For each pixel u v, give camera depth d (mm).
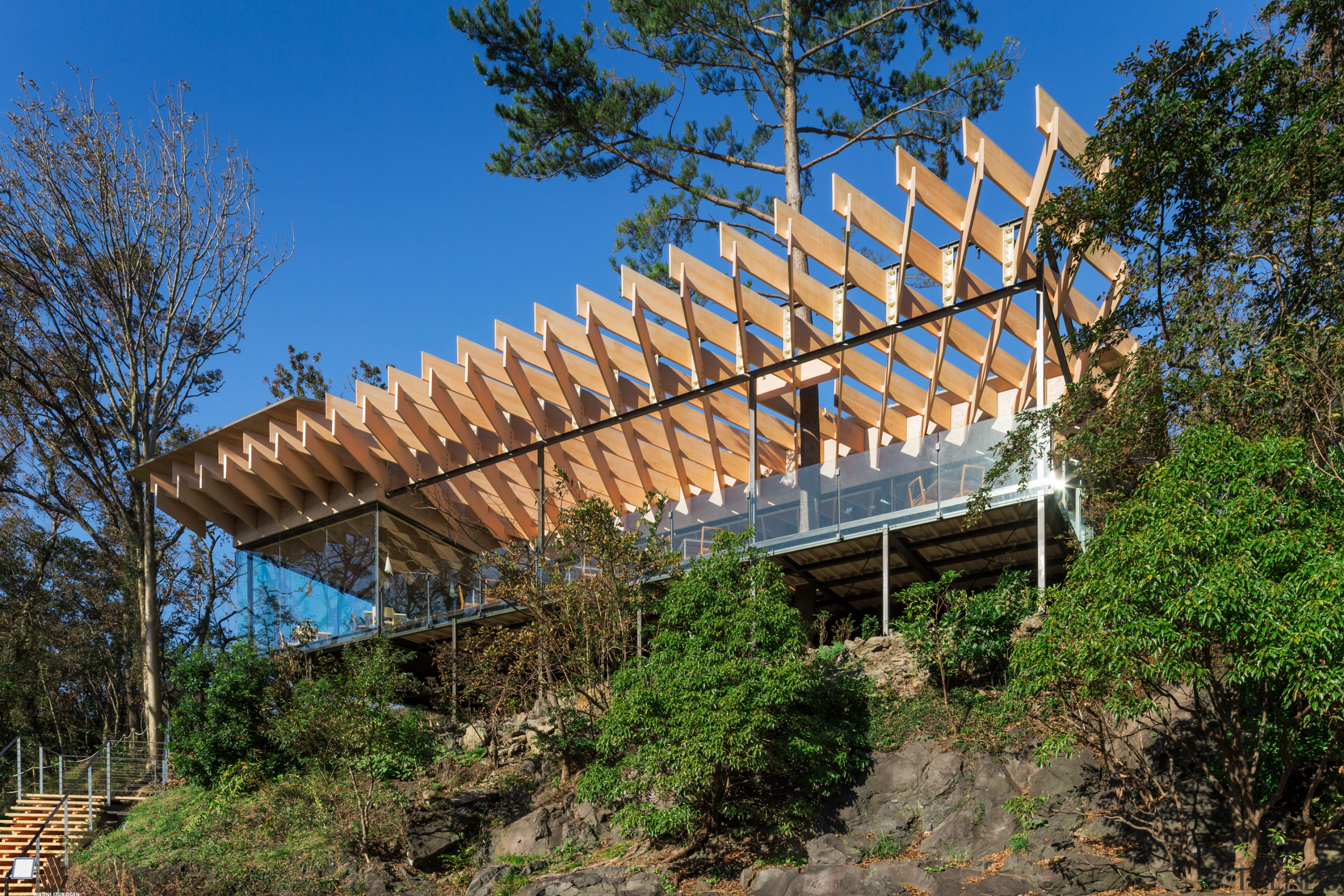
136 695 32062
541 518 19406
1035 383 17750
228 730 17781
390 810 14617
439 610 20094
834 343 16734
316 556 22656
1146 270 12133
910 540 16109
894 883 9938
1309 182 10484
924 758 11719
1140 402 11453
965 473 14891
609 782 12211
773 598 12680
